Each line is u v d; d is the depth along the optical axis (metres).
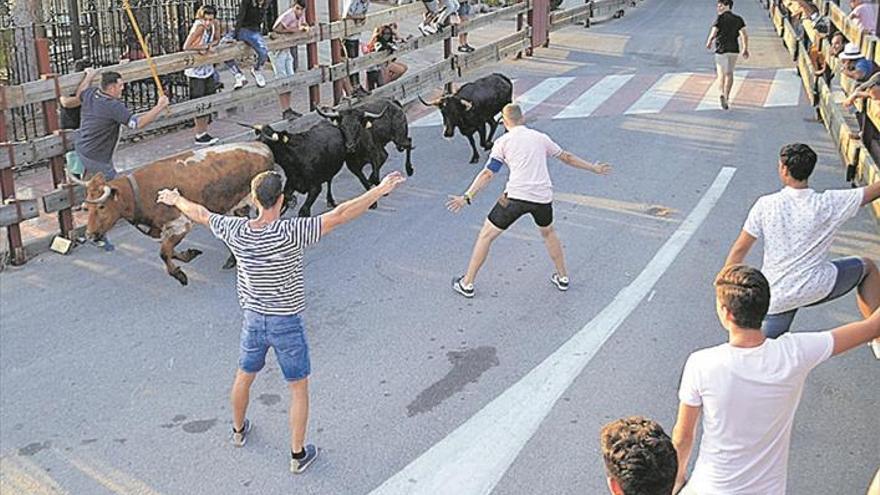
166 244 8.42
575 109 15.22
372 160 10.75
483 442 6.02
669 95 16.12
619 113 14.91
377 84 15.17
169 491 5.57
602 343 7.34
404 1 19.03
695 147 12.91
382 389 6.68
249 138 11.79
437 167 12.34
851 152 10.78
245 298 5.56
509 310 7.98
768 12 27.50
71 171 9.16
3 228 9.84
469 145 13.45
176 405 6.54
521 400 6.52
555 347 7.30
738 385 3.89
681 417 4.08
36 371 7.00
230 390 6.74
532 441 6.01
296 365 5.54
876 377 6.75
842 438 5.98
